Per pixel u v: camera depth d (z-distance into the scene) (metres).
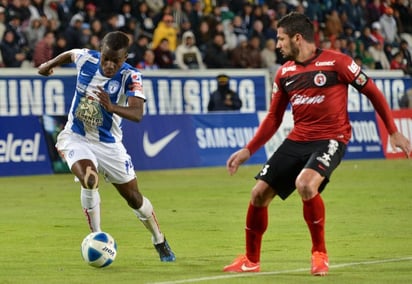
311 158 25.97
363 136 84.88
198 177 66.38
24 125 68.94
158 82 78.31
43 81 73.50
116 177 29.00
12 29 76.69
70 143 28.92
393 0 104.06
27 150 68.94
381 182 61.06
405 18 105.31
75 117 28.97
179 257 30.25
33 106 72.88
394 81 90.62
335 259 29.41
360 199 50.12
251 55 86.62
